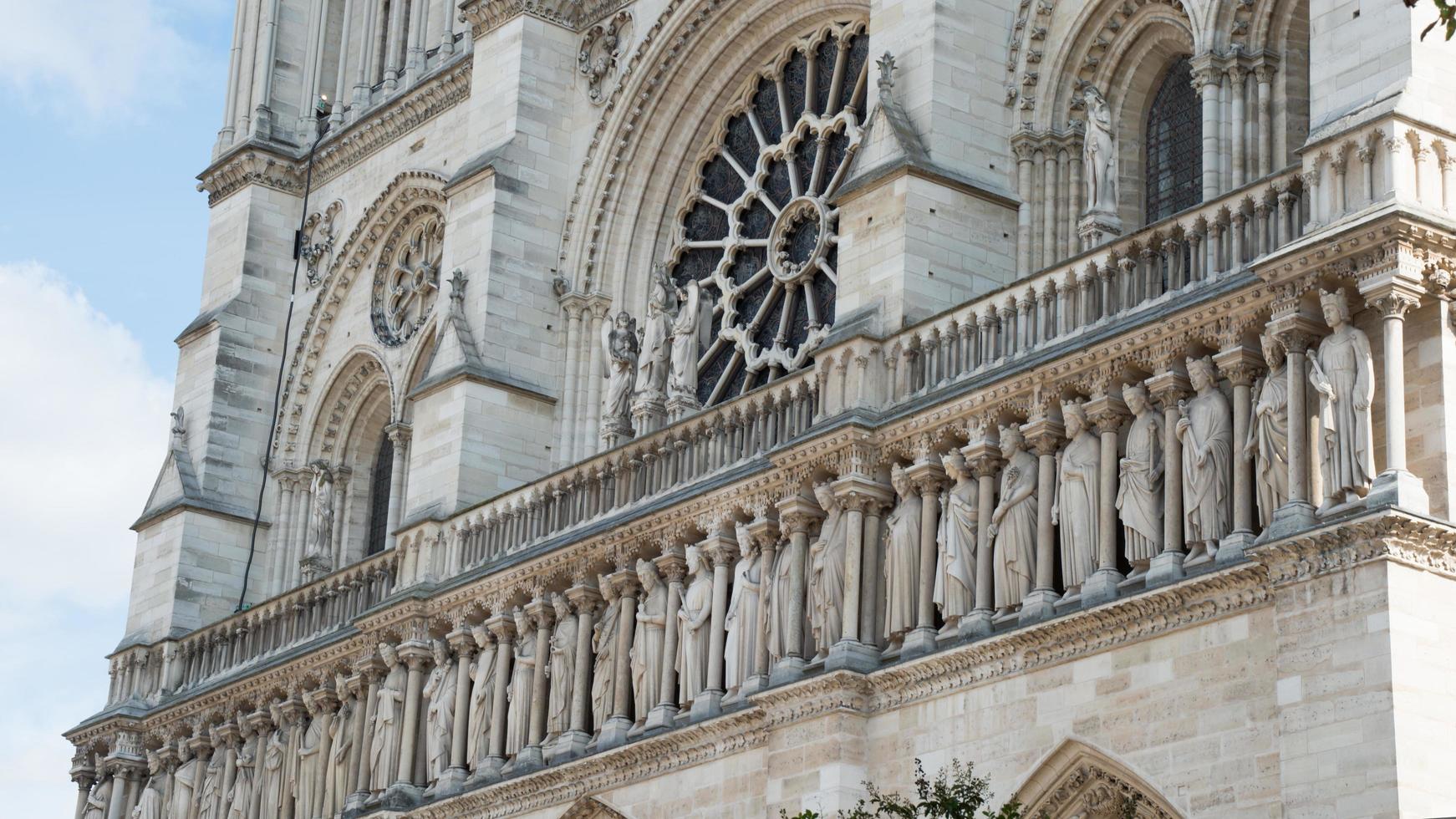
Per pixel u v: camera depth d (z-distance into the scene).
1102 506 60.88
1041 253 73.88
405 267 104.94
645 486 79.62
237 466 107.56
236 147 111.50
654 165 92.88
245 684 95.75
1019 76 75.50
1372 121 56.12
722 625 72.94
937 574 65.50
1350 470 54.19
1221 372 58.75
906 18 75.62
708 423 77.56
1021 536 63.19
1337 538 53.34
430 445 89.75
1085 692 59.69
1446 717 52.00
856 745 65.69
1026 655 61.53
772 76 90.75
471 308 91.44
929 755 63.72
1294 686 53.56
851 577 67.44
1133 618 58.62
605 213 92.94
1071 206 74.12
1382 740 51.38
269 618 98.31
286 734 93.38
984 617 63.59
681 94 92.31
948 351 68.69
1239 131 69.25
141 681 104.62
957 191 72.81
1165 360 60.06
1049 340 65.69
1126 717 58.34
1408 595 52.44
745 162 91.62
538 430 90.56
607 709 76.75
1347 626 52.84
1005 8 76.12
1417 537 52.75
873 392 69.94
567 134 94.69
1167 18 73.19
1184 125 73.56
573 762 76.12
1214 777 55.72
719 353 89.62
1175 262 62.53
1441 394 54.00
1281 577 54.53
